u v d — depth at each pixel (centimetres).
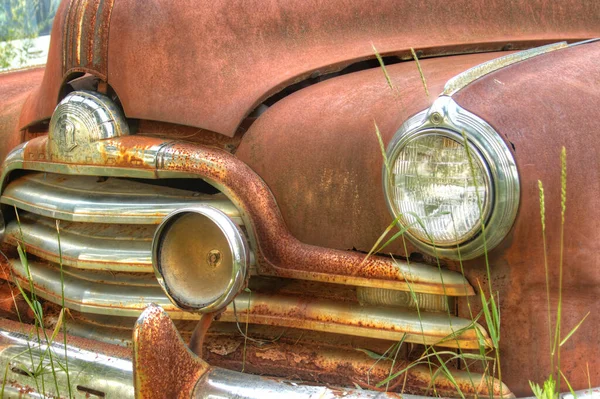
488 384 178
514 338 179
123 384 189
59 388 195
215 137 212
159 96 216
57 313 227
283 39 224
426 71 207
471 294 180
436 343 183
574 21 252
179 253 188
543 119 177
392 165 177
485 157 169
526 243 175
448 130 171
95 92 220
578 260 175
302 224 196
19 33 405
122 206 209
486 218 170
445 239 174
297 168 197
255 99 212
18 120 248
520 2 247
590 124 179
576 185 175
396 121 184
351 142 191
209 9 221
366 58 226
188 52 217
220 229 181
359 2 234
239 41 220
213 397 176
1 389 203
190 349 185
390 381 188
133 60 218
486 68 185
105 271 217
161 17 219
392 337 186
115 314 210
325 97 205
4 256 237
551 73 190
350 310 190
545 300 178
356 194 190
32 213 234
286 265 194
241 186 198
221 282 184
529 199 172
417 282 182
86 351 197
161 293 208
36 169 222
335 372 192
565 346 178
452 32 237
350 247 191
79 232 217
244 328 204
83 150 212
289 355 197
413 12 238
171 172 203
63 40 228
